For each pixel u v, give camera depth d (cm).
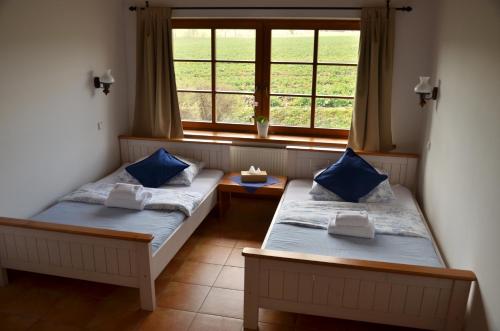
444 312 249
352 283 254
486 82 241
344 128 458
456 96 303
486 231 228
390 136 427
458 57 303
